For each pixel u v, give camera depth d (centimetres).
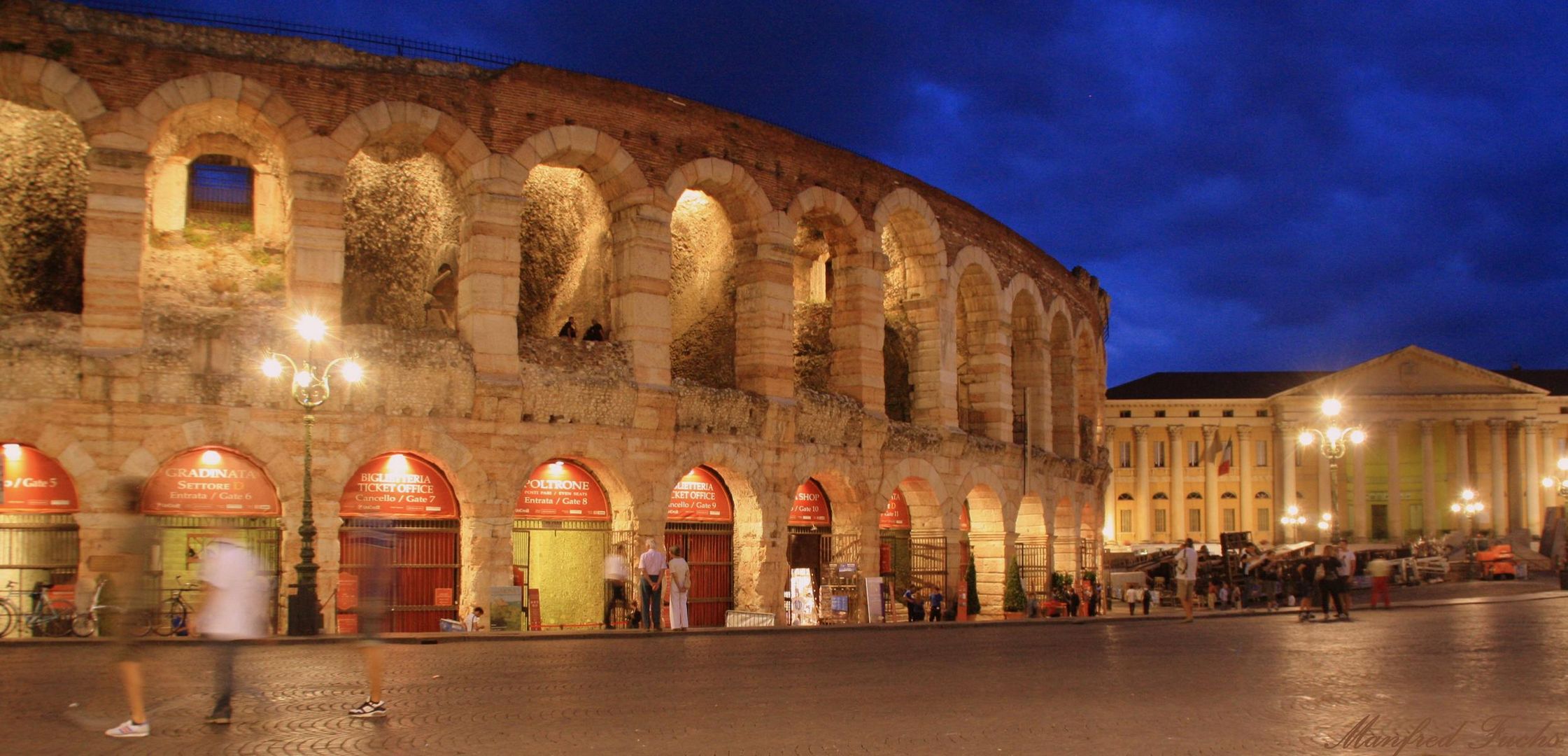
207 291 3322
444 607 3256
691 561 3791
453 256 3866
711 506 3809
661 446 3569
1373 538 12662
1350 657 2456
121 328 2909
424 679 1956
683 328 4381
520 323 4166
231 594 1502
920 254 4575
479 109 3328
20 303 3312
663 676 2039
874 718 1598
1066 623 3734
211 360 2967
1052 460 5362
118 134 2923
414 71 3266
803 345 4584
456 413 3228
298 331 3061
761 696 1808
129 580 1419
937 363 4522
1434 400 12356
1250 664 2305
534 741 1416
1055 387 5862
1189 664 2288
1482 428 12506
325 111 3133
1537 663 2339
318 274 3094
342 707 1645
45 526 2883
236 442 2986
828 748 1394
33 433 2823
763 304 3884
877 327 4256
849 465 4109
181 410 2936
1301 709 1684
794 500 4075
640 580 3453
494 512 3256
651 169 3619
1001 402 4944
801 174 4031
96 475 2853
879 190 4316
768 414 3816
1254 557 6106
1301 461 12800
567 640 2842
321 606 3002
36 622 2753
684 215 4341
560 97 3472
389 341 3180
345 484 3083
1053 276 5625
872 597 3988
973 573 4538
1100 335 6594
